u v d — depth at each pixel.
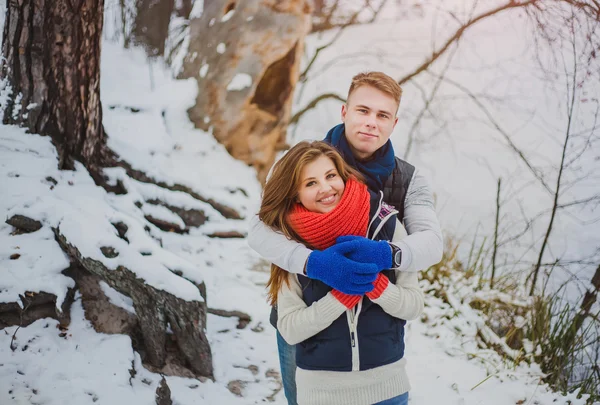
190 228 4.72
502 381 3.24
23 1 3.55
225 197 5.17
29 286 2.86
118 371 2.64
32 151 3.61
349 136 2.01
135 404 2.47
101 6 3.75
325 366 1.78
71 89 3.76
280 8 5.95
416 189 2.05
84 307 3.00
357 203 1.79
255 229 1.96
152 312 2.85
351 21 9.51
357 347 1.77
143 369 2.80
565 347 3.52
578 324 3.82
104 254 2.89
